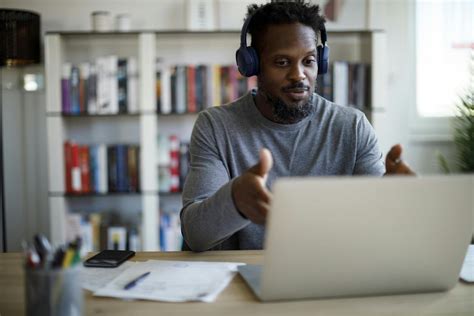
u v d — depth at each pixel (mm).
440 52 3246
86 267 1095
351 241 840
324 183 794
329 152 1521
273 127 1501
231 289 949
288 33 1371
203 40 3158
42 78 3129
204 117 1525
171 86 2938
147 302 885
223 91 2938
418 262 893
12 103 3150
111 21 2938
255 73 1448
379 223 836
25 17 2791
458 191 850
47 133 3020
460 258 912
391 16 3188
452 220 871
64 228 2953
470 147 2730
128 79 2918
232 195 1075
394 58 3217
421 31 3240
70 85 2922
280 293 877
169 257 1188
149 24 3133
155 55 3158
